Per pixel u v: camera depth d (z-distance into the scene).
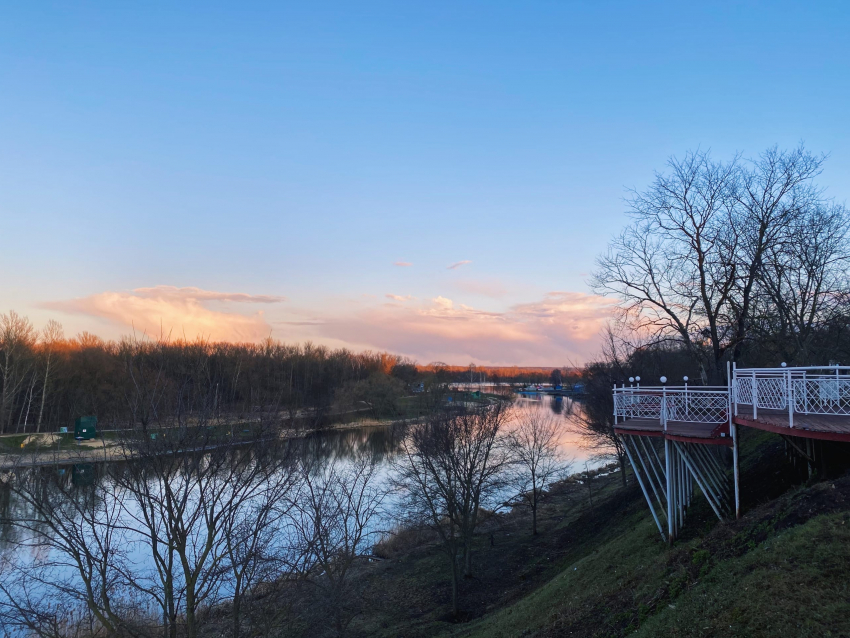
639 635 9.39
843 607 7.06
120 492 14.77
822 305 24.41
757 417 11.11
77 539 11.56
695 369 31.64
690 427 13.85
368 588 22.41
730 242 20.75
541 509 33.47
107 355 54.81
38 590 14.14
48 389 50.38
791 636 7.04
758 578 8.57
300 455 17.20
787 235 20.11
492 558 25.19
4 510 15.95
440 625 18.23
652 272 23.03
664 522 15.32
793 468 13.60
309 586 16.95
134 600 14.73
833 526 8.71
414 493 24.06
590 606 12.46
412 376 104.75
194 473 13.36
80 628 12.79
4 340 50.34
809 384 10.55
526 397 132.62
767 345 25.05
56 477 12.48
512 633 13.81
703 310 22.25
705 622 8.41
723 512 13.84
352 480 26.00
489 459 32.31
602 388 32.50
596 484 38.53
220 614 15.75
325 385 69.25
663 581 11.22
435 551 26.84
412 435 30.89
